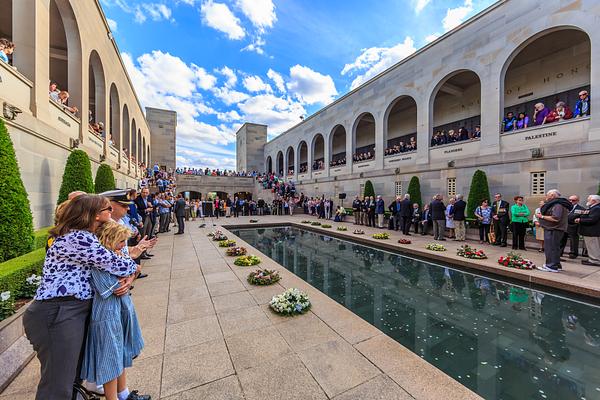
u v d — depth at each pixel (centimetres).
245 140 3938
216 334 311
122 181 1527
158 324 335
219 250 807
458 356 312
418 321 404
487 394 249
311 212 2162
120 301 189
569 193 841
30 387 222
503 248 825
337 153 2817
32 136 631
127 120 1758
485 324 392
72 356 155
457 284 568
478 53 1115
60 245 161
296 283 500
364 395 212
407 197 1137
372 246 973
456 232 980
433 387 222
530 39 952
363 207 1476
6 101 540
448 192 1250
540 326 383
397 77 1550
